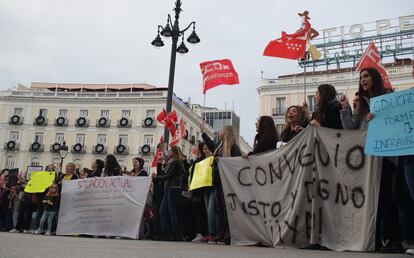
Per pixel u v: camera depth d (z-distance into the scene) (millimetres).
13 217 10594
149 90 59406
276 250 4430
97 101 55469
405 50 36875
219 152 6816
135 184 8055
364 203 4758
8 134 55875
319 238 4938
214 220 6430
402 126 4125
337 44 39469
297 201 5184
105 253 3408
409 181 3902
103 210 8164
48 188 9547
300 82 41312
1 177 12328
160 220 7570
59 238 6387
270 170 5742
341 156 5043
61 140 55250
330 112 5535
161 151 9734
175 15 12070
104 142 54625
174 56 11812
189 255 3461
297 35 8305
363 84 4945
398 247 4414
